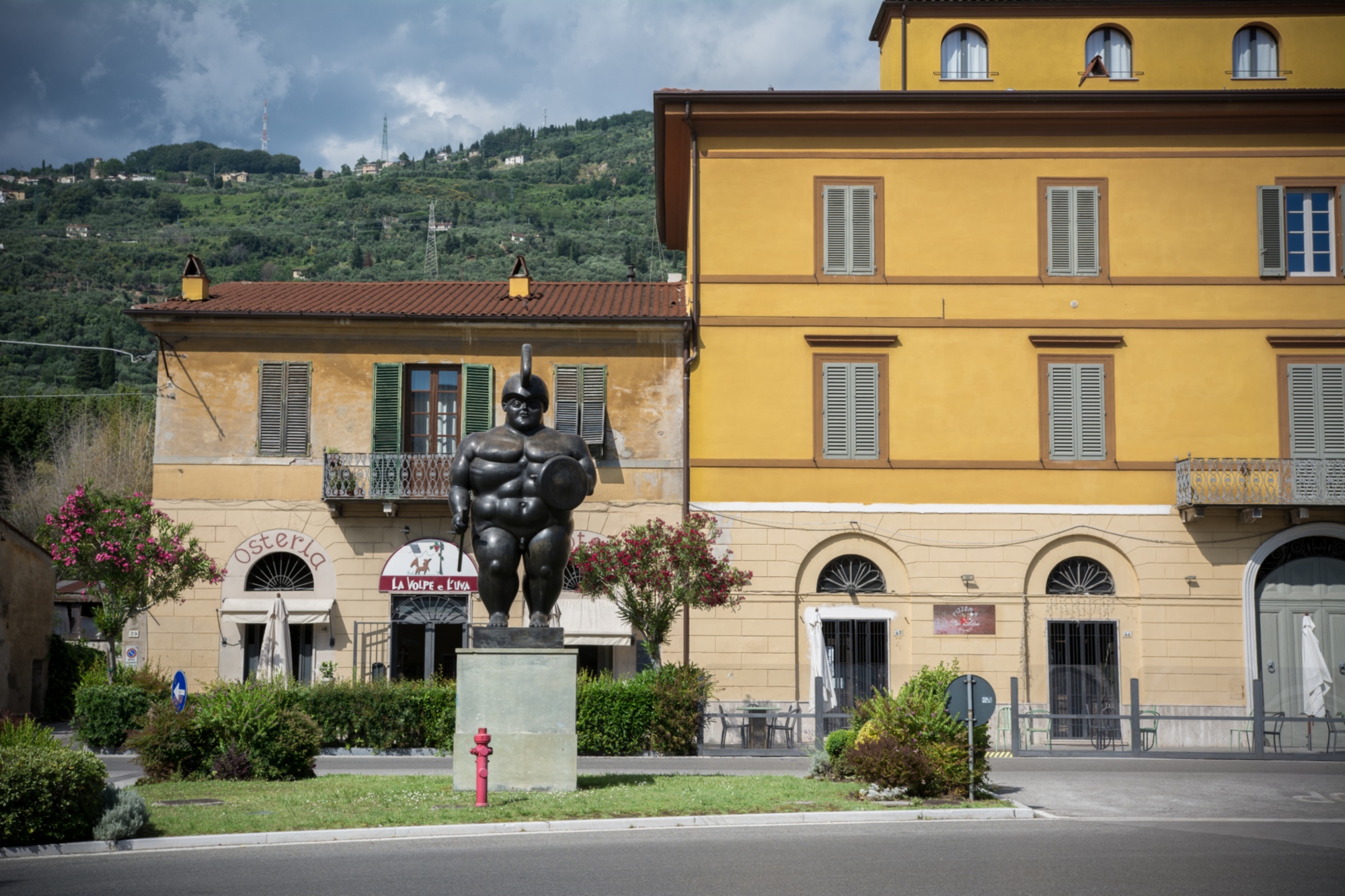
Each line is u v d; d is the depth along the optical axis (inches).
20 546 1179.9
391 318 1051.3
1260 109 1068.5
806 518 1048.8
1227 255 1078.4
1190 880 406.3
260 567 1045.2
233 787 617.3
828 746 684.7
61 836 472.7
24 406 2166.6
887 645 1034.1
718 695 1023.0
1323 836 516.1
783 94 1069.1
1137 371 1067.3
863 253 1081.4
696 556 890.1
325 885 390.6
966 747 604.7
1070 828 527.8
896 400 1064.8
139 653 1018.7
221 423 1051.9
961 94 1063.0
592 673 1036.5
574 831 501.7
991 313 1074.1
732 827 514.3
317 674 1021.2
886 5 1187.9
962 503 1051.3
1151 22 1164.5
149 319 1050.7
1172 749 983.6
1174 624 1034.1
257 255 5398.6
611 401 1064.2
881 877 405.4
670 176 1193.4
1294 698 1030.4
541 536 594.9
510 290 1154.7
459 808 528.7
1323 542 1049.5
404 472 1031.0
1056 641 1037.8
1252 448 1059.9
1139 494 1051.9
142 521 922.7
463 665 578.6
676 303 1132.5
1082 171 1086.4
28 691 1197.1
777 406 1063.6
